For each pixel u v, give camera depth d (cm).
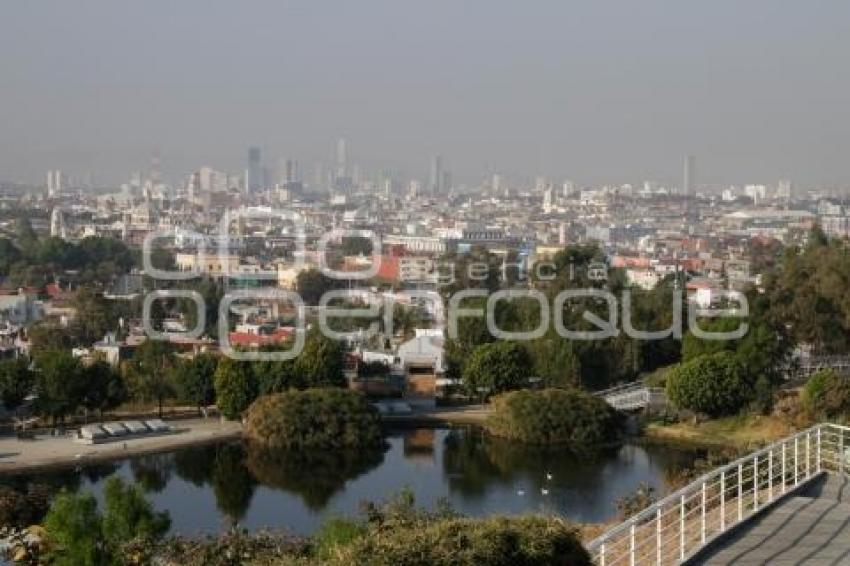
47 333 16562
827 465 4262
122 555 4456
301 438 11050
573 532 2427
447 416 12600
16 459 10244
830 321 12812
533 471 10031
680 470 9138
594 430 11206
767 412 11088
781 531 3262
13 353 15500
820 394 9938
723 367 11312
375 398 13425
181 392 12312
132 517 4756
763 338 11756
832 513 3494
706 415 11556
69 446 10806
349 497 9138
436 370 14062
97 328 17775
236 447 11138
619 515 5594
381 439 11281
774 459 4397
